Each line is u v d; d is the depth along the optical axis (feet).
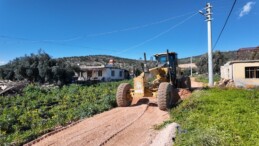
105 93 66.95
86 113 39.75
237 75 77.10
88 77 144.66
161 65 48.88
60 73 99.19
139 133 28.09
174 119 31.76
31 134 29.53
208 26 75.61
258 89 60.18
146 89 42.09
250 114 31.35
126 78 166.40
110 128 30.45
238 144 20.98
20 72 99.04
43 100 57.52
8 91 71.67
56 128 32.37
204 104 37.47
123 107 43.91
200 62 204.54
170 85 39.83
